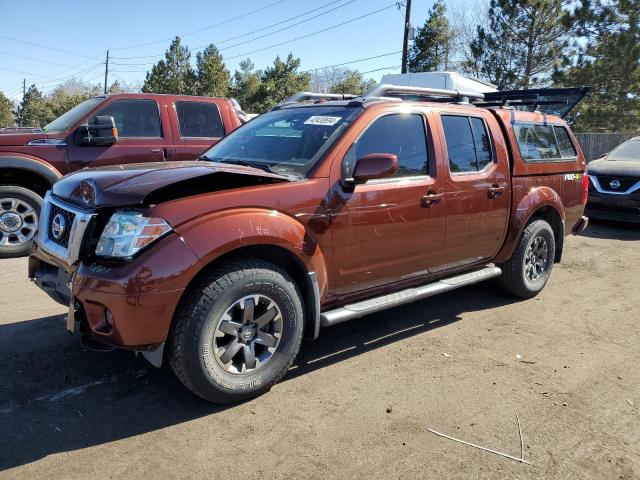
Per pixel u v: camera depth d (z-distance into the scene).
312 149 3.80
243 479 2.66
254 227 3.20
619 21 22.66
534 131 5.48
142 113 7.52
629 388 3.70
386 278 4.11
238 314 3.27
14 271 6.16
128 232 2.95
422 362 4.03
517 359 4.13
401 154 4.12
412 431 3.10
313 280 3.55
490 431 3.13
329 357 4.07
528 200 5.21
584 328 4.84
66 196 3.47
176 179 3.12
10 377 3.58
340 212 3.66
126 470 2.70
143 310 2.89
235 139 4.56
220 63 40.97
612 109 23.55
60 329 4.39
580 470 2.80
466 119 4.73
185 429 3.06
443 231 4.40
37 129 7.30
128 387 3.50
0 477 2.62
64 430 3.02
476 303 5.46
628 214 9.60
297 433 3.05
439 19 30.50
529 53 25.72
